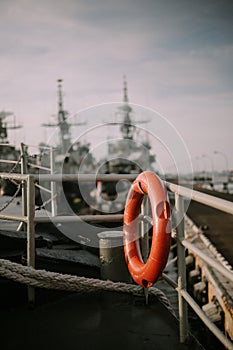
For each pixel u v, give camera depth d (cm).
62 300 408
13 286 388
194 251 284
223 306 913
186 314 321
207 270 1194
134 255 356
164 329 342
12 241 429
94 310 382
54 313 374
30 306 382
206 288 1234
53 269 412
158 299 407
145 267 311
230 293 945
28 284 360
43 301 398
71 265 421
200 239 1741
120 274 411
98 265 438
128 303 400
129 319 361
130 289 389
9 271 354
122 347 310
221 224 2100
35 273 360
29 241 368
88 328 343
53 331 337
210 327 271
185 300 321
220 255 1310
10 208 698
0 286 384
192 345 313
